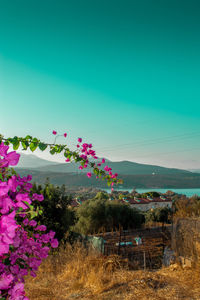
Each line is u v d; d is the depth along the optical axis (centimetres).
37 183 888
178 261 480
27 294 402
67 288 440
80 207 2055
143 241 916
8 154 141
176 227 535
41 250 189
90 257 593
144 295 363
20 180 178
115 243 899
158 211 2295
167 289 382
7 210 120
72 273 505
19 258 182
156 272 477
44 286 441
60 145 366
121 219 2036
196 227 491
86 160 395
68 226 912
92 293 397
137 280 429
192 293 362
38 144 329
